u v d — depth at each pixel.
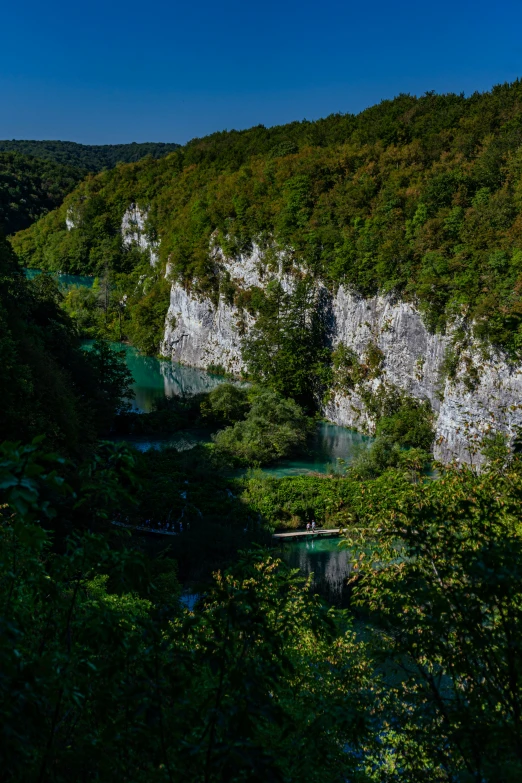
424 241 69.06
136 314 123.94
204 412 72.00
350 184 87.25
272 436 60.22
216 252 106.06
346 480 47.16
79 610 6.73
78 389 54.16
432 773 7.20
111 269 157.00
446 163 82.50
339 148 104.75
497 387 54.78
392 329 71.75
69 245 171.25
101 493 5.62
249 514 41.44
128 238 163.88
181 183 151.50
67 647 5.64
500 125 87.56
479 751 5.86
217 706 5.25
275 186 100.31
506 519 10.32
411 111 106.19
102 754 5.08
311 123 137.75
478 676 6.95
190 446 61.09
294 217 90.31
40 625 6.68
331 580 33.56
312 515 43.50
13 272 51.12
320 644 12.79
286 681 10.52
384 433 67.44
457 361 59.09
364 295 77.00
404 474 13.08
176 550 34.00
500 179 72.06
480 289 60.59
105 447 5.92
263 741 7.83
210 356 106.81
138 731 5.28
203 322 107.88
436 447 61.19
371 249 75.31
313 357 82.94
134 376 99.31
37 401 33.94
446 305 64.00
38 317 55.28
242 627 5.81
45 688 4.83
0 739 4.23
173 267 114.44
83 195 181.50
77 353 57.31
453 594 6.68
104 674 5.62
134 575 5.84
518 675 6.50
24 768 4.67
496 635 6.61
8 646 4.69
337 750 8.87
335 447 66.19
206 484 44.75
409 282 69.38
